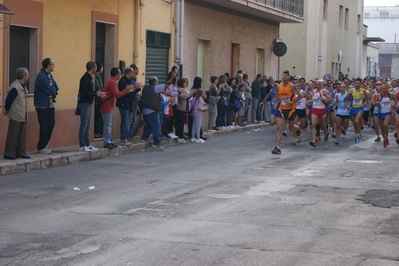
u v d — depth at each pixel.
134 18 21.02
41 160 14.21
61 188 11.55
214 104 23.73
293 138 22.62
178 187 11.62
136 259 6.91
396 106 19.97
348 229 8.34
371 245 7.55
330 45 47.38
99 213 9.31
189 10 25.27
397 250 7.34
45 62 15.02
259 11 30.36
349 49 54.41
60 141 17.11
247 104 26.91
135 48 21.11
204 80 27.58
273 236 7.93
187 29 25.19
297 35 41.38
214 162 15.39
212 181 12.31
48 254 7.13
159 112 18.31
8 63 15.07
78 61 17.94
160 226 8.42
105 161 15.57
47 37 16.56
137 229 8.27
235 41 30.27
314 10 42.66
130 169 14.12
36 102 15.07
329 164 15.09
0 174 13.04
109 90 16.62
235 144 20.25
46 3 16.45
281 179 12.59
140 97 18.55
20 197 10.65
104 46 19.89
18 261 6.86
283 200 10.32
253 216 9.07
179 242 7.61
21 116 14.02
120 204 9.99
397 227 8.50
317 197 10.62
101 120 18.94
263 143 20.66
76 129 17.73
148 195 10.80
